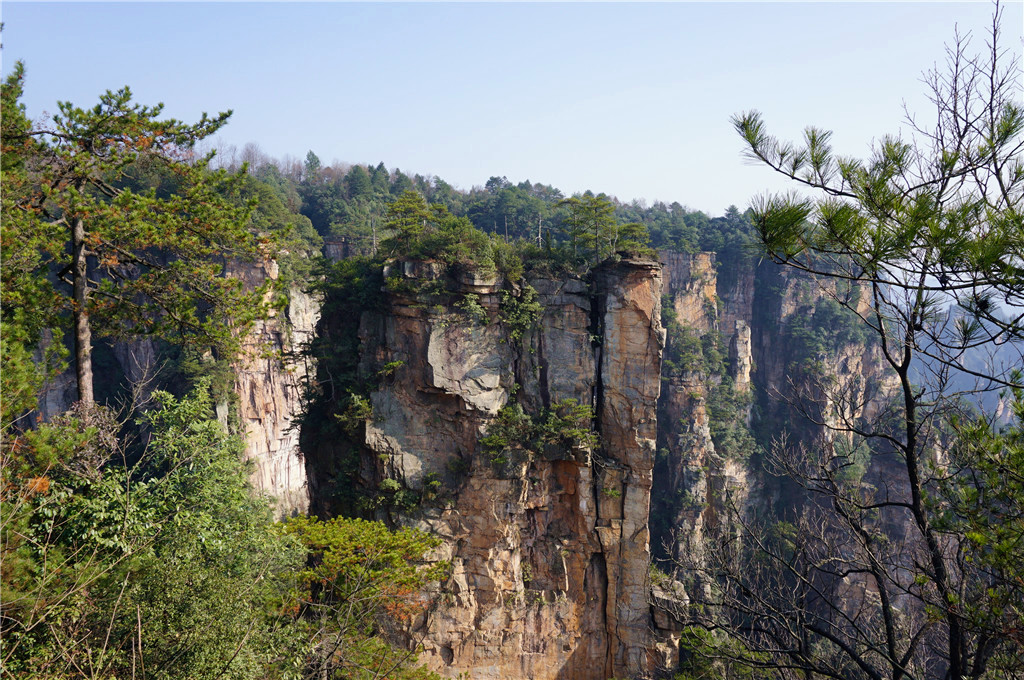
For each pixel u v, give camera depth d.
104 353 84.75
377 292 43.34
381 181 140.62
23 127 20.84
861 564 15.57
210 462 21.28
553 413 43.34
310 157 170.25
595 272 45.78
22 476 15.91
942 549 13.10
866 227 10.16
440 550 41.75
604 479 44.47
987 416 12.69
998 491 12.03
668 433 93.12
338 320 46.09
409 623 40.78
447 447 43.06
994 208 9.62
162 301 23.31
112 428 20.58
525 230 112.19
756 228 10.84
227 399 80.19
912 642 13.42
